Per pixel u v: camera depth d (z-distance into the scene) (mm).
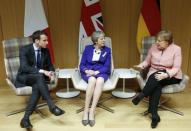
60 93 3475
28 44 2957
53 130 2625
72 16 3377
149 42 3109
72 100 3316
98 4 3223
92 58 2992
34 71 2729
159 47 2814
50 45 3395
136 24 3400
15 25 3430
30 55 2805
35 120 2822
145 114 2902
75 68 3459
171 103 3180
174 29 3420
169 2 3297
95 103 2768
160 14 3262
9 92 3566
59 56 3580
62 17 3387
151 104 2750
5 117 2891
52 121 2797
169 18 3369
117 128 2648
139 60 3547
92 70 2959
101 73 2918
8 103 3230
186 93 3461
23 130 2625
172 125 2691
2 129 2643
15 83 2793
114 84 2830
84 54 3029
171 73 2674
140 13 3271
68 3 3316
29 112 2633
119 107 3105
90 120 2715
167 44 2748
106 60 2986
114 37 3473
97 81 2795
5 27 3441
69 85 3688
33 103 2645
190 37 3457
